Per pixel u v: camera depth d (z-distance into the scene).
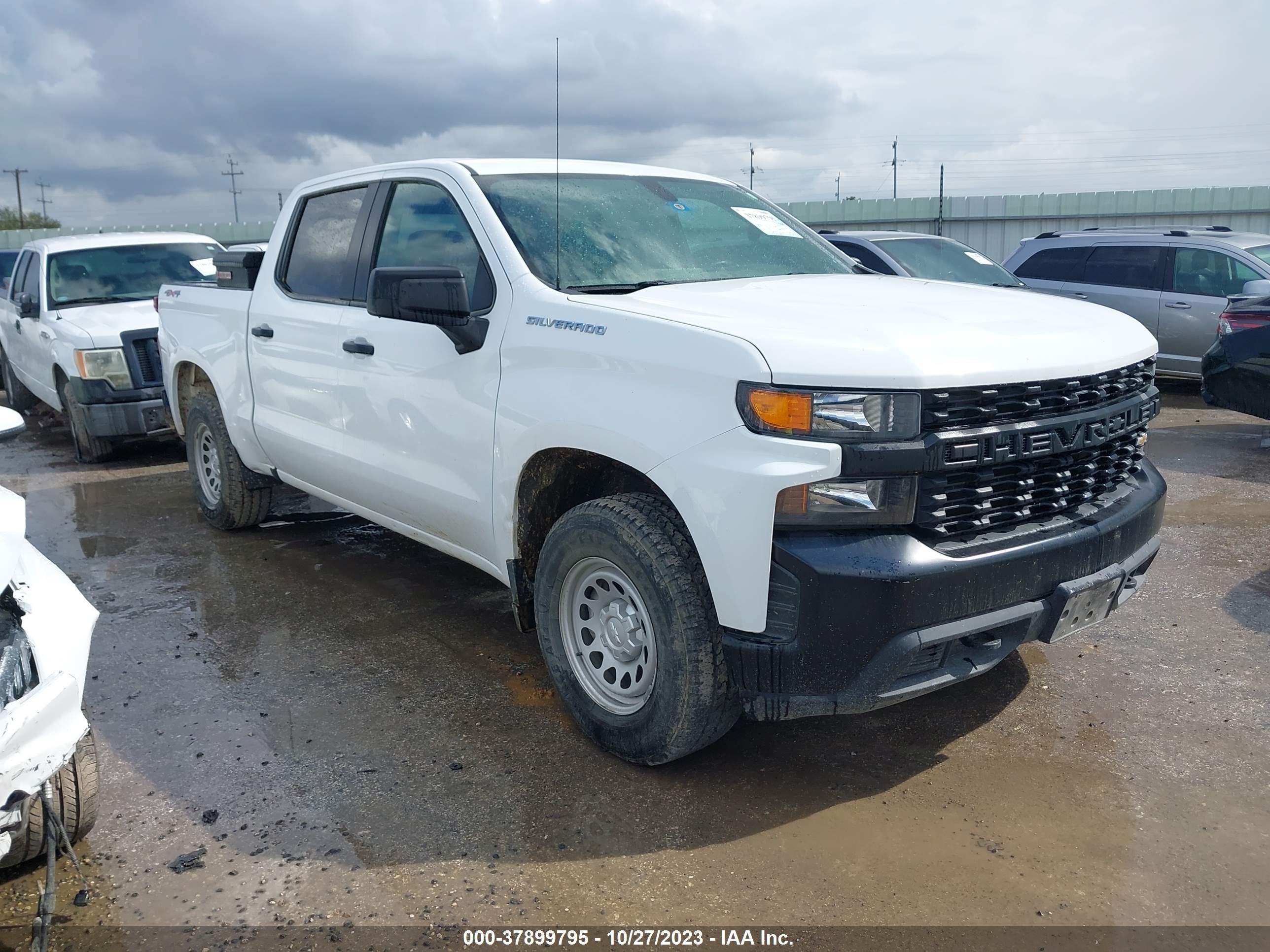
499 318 3.58
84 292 9.12
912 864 2.82
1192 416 9.52
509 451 3.51
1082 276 11.10
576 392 3.23
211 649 4.44
